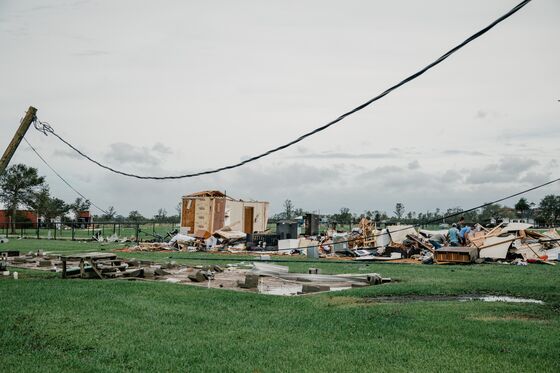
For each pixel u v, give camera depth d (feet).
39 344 31.48
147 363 27.53
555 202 260.62
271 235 133.18
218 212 153.99
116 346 30.81
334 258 107.86
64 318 38.24
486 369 26.18
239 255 112.88
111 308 42.37
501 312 41.42
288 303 46.62
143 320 38.11
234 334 33.94
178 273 74.84
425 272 76.74
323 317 39.34
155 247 129.59
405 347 30.50
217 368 26.55
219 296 49.90
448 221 263.08
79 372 26.04
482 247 99.25
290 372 25.89
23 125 62.03
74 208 298.35
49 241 159.84
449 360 27.76
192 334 33.88
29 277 66.54
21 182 266.98
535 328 35.24
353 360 27.84
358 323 37.01
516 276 70.13
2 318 38.01
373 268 83.51
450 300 49.29
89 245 139.13
